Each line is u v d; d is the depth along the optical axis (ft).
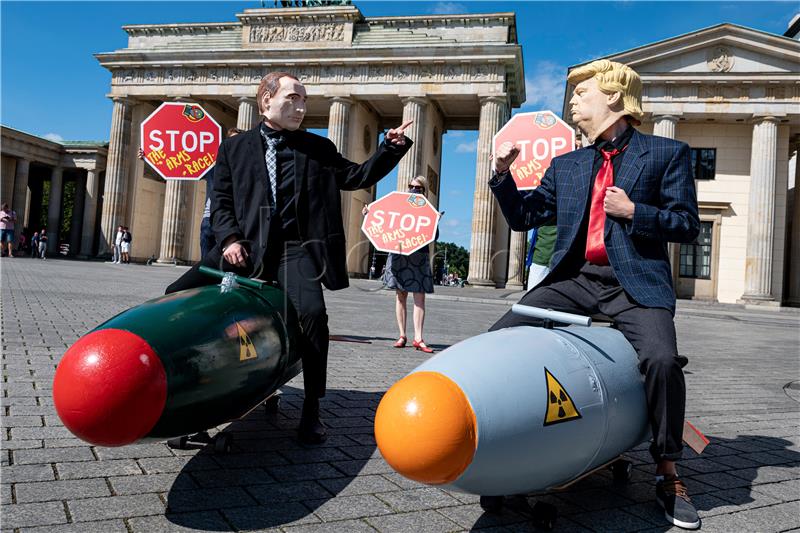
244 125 129.70
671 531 8.50
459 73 118.21
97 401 6.98
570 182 10.36
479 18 120.78
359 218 123.13
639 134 10.14
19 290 39.19
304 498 8.97
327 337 11.41
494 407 6.81
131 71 136.46
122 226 131.34
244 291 9.96
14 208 153.48
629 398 8.41
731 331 52.95
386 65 121.49
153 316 8.09
